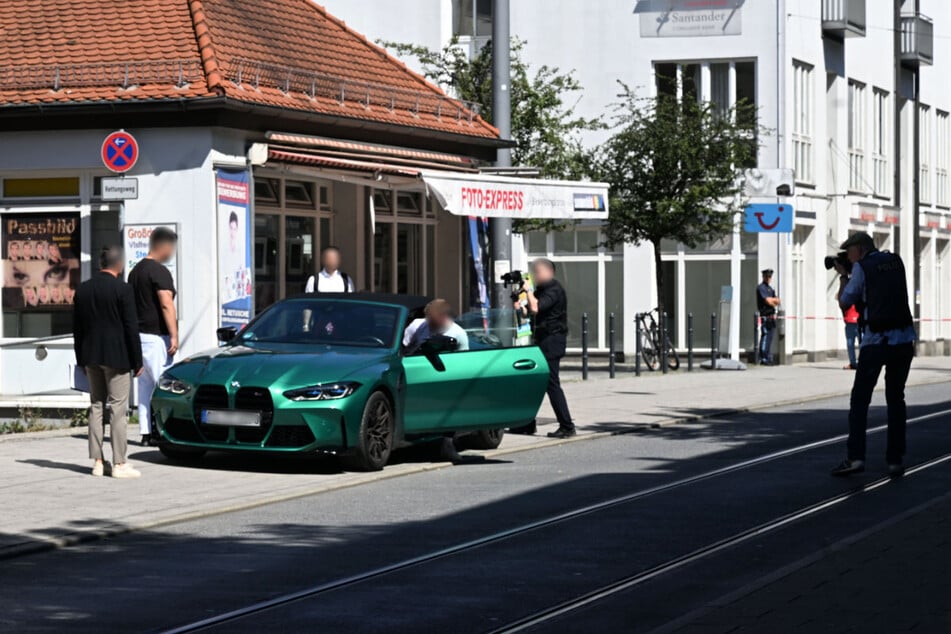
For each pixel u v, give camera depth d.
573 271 50.47
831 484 16.91
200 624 9.88
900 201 62.00
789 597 9.90
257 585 11.23
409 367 18.81
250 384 17.67
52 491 16.28
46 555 12.62
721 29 49.62
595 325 50.34
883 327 17.39
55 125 26.03
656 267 42.09
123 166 25.06
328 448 17.62
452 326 19.41
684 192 41.19
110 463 18.41
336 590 11.03
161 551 12.79
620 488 16.77
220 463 18.95
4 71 26.47
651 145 40.94
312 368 17.89
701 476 17.77
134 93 25.59
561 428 22.66
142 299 20.39
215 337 25.62
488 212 24.88
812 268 52.69
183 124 25.59
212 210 25.59
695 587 11.07
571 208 26.47
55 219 26.69
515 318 20.66
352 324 19.33
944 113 69.00
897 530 12.80
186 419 18.02
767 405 29.34
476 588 11.08
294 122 27.52
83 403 26.42
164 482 17.11
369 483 17.47
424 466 18.94
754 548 12.70
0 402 26.72
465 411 19.41
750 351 49.16
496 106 26.78
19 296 26.92
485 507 15.34
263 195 28.97
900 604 9.67
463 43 50.72
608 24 50.44
